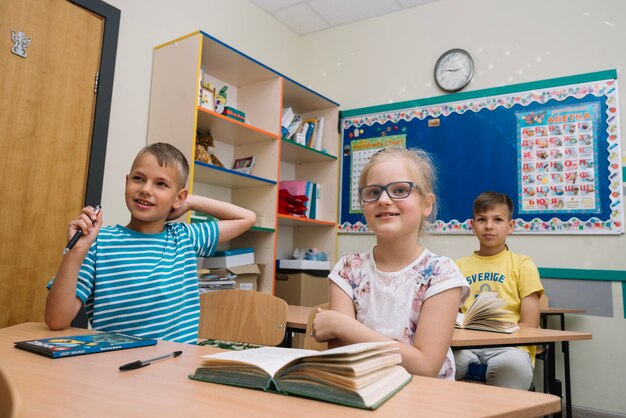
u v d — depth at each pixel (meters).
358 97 3.52
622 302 2.48
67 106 2.12
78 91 2.17
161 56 2.52
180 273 1.22
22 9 1.97
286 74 3.65
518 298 1.99
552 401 0.56
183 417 0.44
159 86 2.49
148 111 2.52
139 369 0.65
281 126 3.01
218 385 0.57
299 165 3.64
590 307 2.56
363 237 3.35
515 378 1.62
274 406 0.48
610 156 2.59
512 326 1.48
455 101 3.09
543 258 2.70
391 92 3.38
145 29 2.54
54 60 2.08
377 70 3.46
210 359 0.59
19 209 1.93
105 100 2.27
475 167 2.97
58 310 0.98
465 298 1.01
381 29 3.48
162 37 2.63
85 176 2.18
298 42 3.80
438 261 1.02
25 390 0.52
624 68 2.61
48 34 2.06
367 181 1.09
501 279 2.02
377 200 1.04
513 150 2.86
